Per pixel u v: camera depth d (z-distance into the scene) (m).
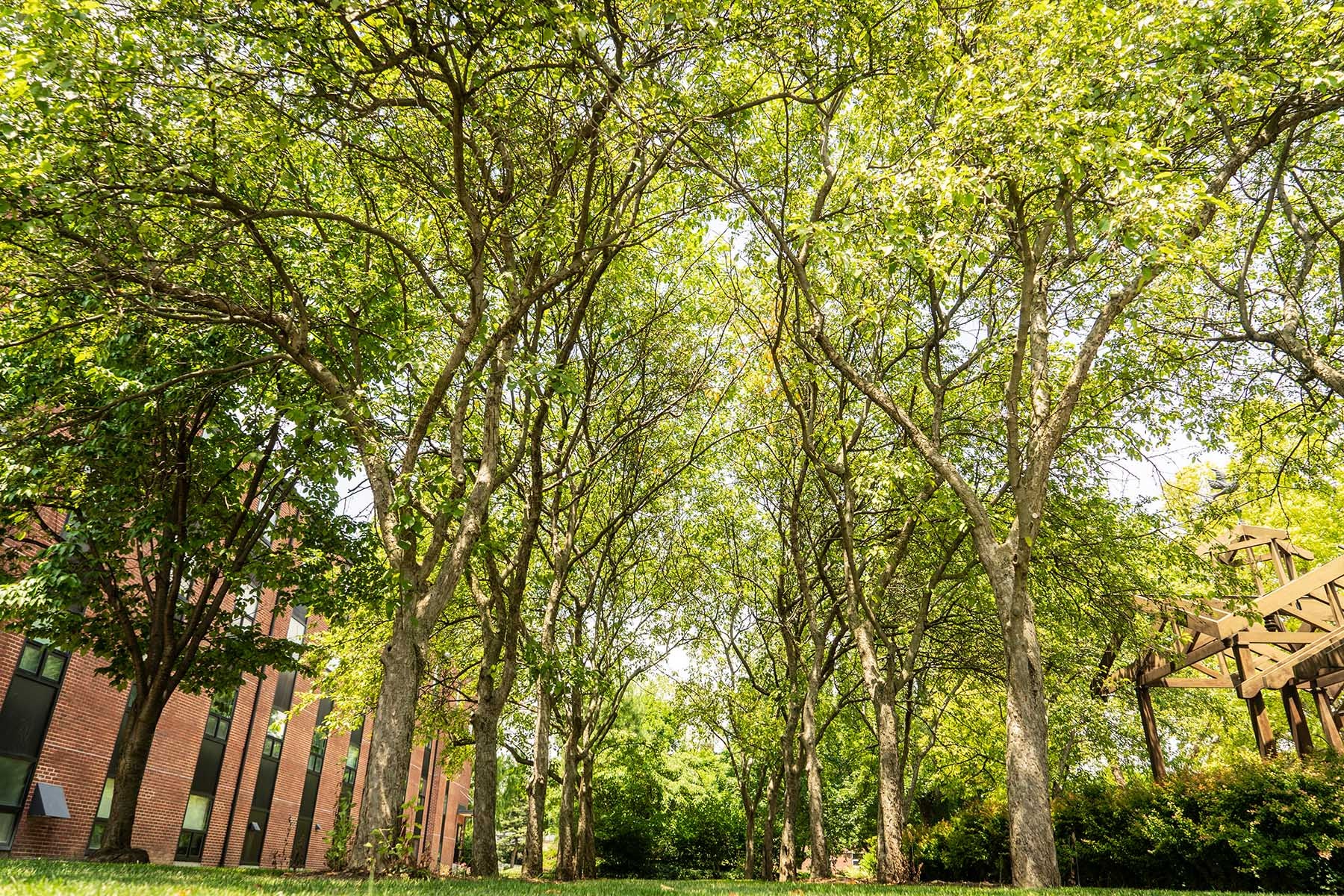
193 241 11.62
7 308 12.26
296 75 10.20
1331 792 13.34
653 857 42.94
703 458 21.67
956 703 25.67
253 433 16.12
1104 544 15.27
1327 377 11.57
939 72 12.09
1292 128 11.65
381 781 9.48
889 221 10.33
